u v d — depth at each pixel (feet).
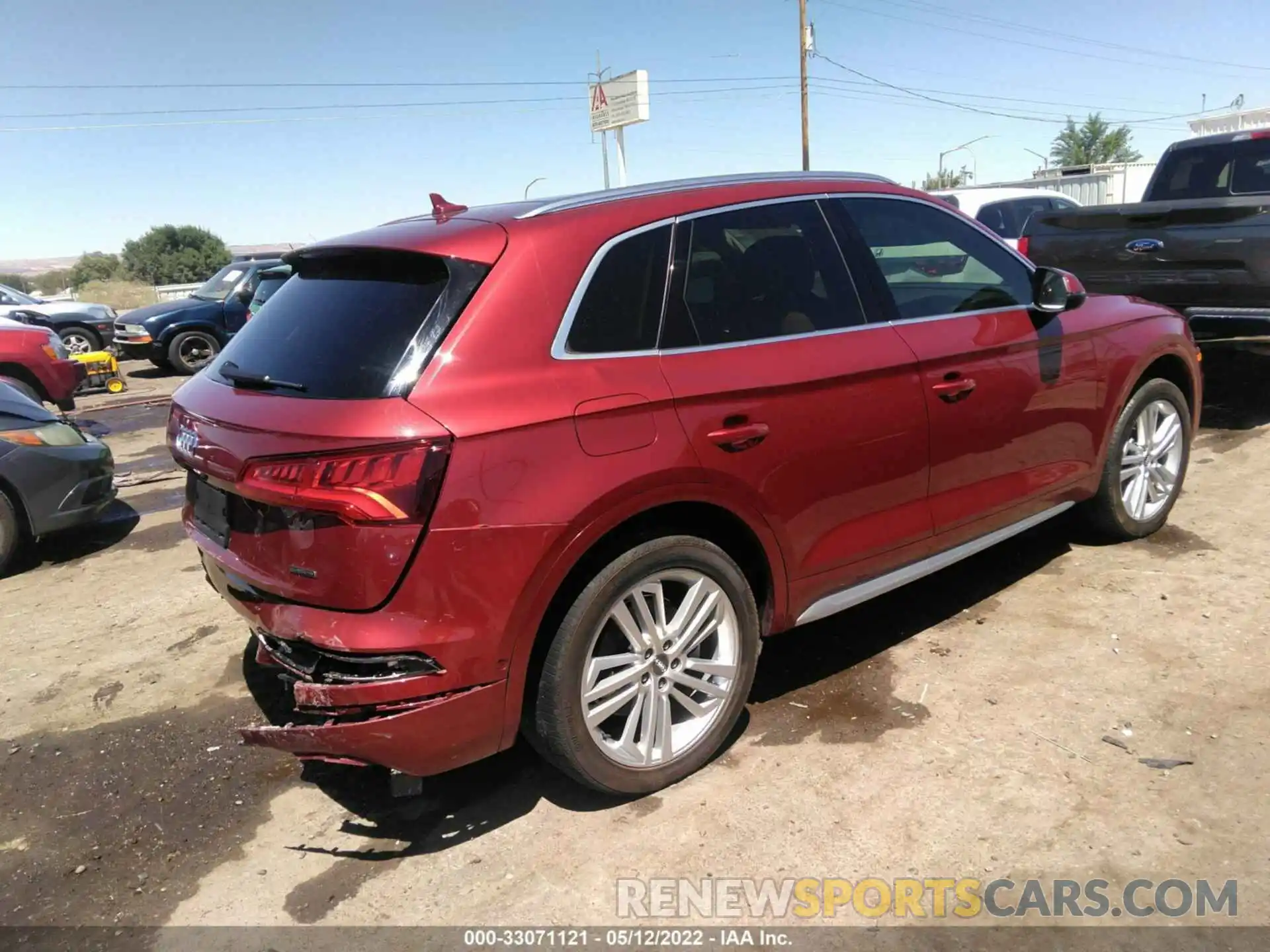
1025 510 12.95
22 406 18.67
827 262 10.86
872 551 11.00
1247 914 7.68
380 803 10.08
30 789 10.70
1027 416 12.49
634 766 9.45
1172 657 11.65
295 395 8.59
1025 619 12.96
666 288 9.48
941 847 8.68
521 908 8.32
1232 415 22.89
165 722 12.06
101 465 19.42
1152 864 8.29
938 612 13.38
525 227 8.98
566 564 8.43
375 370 8.23
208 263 214.69
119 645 14.55
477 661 8.19
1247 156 25.48
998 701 10.97
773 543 10.02
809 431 10.03
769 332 10.07
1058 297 12.34
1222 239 19.07
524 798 9.96
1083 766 9.66
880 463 10.77
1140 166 66.28
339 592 7.97
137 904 8.74
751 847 8.87
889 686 11.52
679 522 9.60
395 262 9.04
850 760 10.09
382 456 7.76
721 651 10.03
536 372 8.45
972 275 12.48
